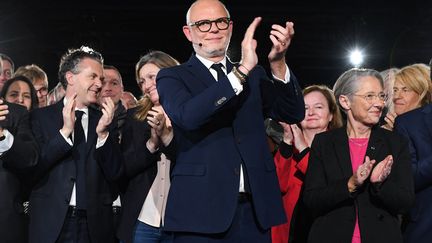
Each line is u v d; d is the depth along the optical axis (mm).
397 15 15289
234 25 15195
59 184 5449
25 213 5598
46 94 7719
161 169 5668
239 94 4270
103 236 5500
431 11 15188
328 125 6062
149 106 5797
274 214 4250
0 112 5117
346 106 5090
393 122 5777
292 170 5742
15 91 6852
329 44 15719
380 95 5004
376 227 4789
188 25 4406
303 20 15523
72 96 5457
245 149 4234
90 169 5504
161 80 4340
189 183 4207
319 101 5984
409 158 4957
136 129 5719
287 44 4211
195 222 4156
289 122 4461
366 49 15453
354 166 4977
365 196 4852
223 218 4141
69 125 5406
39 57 15289
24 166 5312
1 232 5316
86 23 15289
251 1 15180
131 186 5648
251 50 4051
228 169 4203
